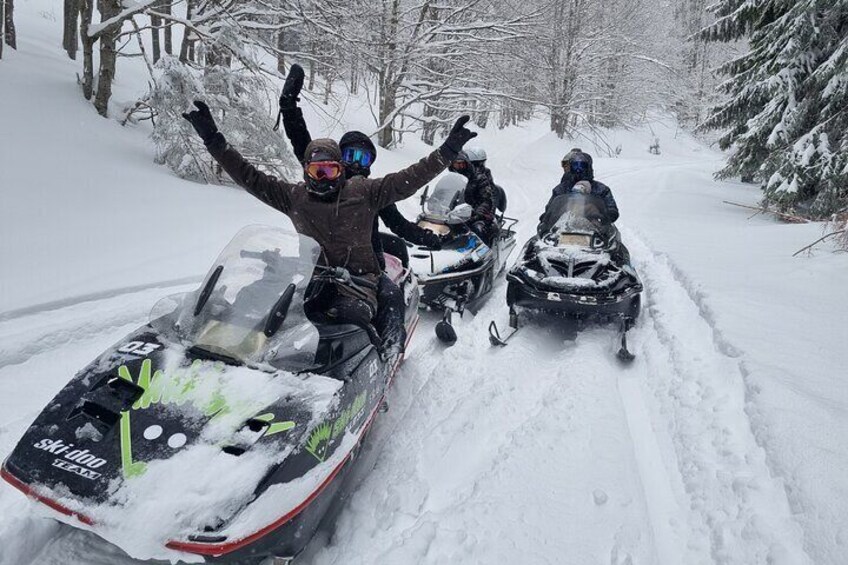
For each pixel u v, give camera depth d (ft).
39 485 7.41
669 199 51.70
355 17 43.80
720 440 11.55
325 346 10.25
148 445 7.79
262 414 8.41
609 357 16.92
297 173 39.32
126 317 16.53
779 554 8.36
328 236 11.96
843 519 8.66
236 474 7.52
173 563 7.25
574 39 109.19
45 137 30.14
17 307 15.47
